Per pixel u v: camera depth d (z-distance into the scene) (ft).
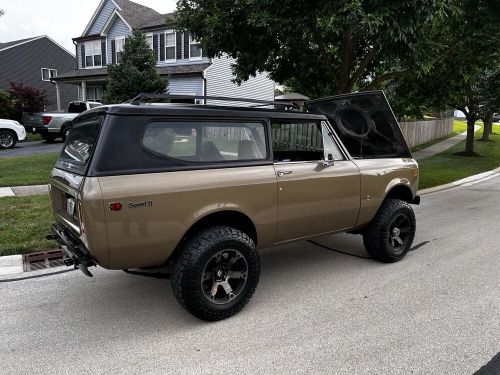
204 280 11.42
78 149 11.80
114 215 9.95
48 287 14.14
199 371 9.41
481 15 25.86
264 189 12.45
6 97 75.97
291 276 15.19
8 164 38.19
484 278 14.90
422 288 13.99
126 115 10.48
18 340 10.76
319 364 9.62
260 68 31.09
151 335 11.02
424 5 20.39
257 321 11.74
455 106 56.65
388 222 15.92
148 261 10.82
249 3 24.70
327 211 14.21
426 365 9.57
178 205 10.84
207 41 28.68
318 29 26.53
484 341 10.58
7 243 17.57
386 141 17.03
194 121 11.50
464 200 30.78
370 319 11.78
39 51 107.65
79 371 9.45
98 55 87.35
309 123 14.23
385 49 22.58
